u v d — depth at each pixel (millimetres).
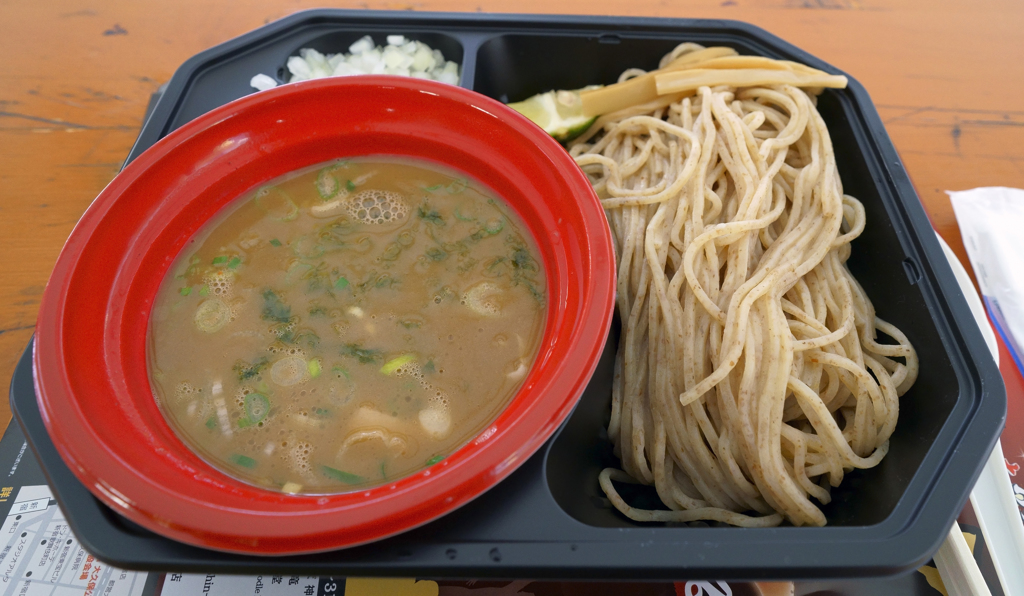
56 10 399
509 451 188
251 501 189
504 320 244
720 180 303
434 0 411
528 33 337
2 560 241
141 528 196
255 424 224
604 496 266
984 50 398
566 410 195
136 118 361
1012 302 310
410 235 263
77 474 186
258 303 247
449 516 204
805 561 193
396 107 267
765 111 315
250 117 257
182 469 200
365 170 277
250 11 405
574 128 333
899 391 259
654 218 288
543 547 199
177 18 400
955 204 338
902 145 365
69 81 372
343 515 182
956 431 220
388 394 230
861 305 276
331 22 341
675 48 338
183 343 238
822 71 318
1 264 312
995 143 365
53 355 201
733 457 254
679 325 264
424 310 246
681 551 197
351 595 235
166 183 247
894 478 240
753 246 282
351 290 250
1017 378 298
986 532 252
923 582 243
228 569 193
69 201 332
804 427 273
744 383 249
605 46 340
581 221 230
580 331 206
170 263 250
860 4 417
